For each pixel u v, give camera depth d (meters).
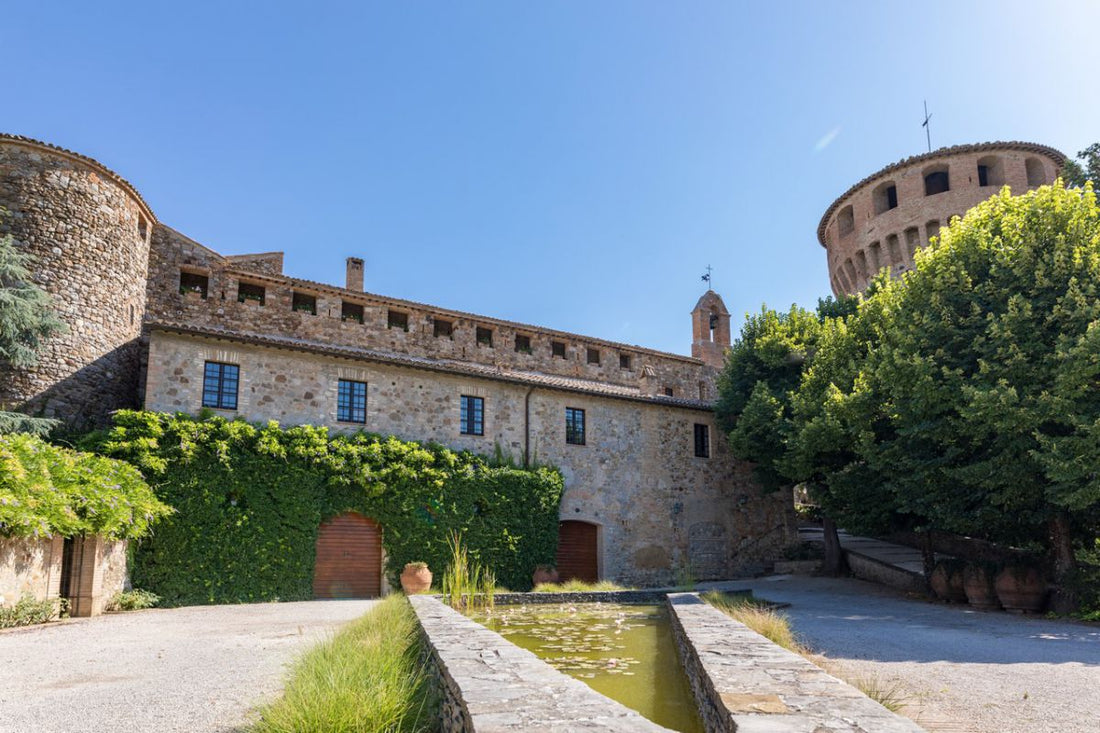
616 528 24.28
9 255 17.02
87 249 20.22
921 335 16.44
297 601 17.33
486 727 3.46
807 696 4.16
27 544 12.02
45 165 19.81
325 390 19.69
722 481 27.64
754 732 3.36
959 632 11.10
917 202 35.75
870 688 5.86
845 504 20.73
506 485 21.38
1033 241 15.27
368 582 18.89
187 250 24.39
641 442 25.67
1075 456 12.97
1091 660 8.37
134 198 22.19
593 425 24.58
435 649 6.09
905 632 11.04
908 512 18.44
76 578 13.52
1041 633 11.05
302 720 4.46
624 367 33.81
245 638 10.27
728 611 10.95
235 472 17.23
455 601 14.43
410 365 20.73
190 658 8.48
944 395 15.28
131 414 16.33
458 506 20.34
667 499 25.83
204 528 16.59
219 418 17.39
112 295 20.86
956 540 24.80
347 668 5.52
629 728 3.44
